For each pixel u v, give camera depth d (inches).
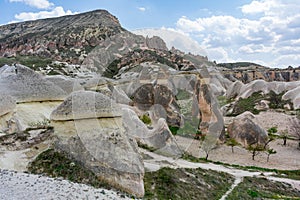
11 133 572.4
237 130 1093.8
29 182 398.3
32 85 682.2
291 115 1438.2
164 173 567.5
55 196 355.6
